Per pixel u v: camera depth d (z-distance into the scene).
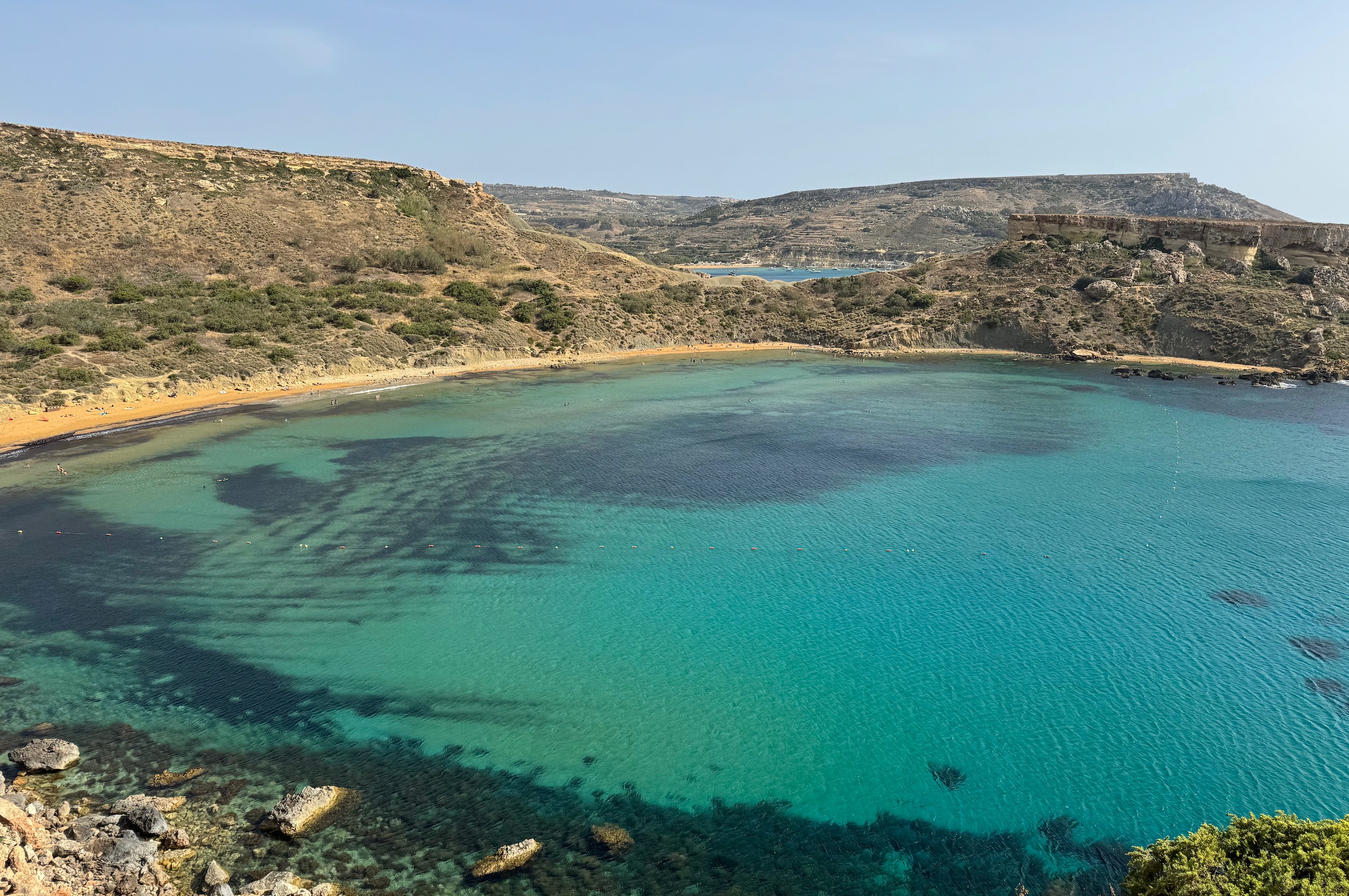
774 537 44.31
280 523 46.00
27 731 26.94
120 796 23.95
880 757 26.34
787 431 67.94
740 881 21.52
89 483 52.22
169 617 35.03
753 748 26.86
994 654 32.41
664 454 60.56
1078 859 22.16
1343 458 58.88
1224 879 17.75
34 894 17.59
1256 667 31.25
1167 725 27.77
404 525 45.81
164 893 20.05
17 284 91.00
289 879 20.59
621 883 21.36
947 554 41.97
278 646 32.84
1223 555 41.62
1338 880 16.78
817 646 33.09
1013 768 25.75
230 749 26.33
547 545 43.25
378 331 98.25
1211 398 81.75
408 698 29.47
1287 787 24.67
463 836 22.86
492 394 83.81
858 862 22.20
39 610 35.38
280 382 83.94
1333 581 38.50
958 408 77.25
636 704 29.17
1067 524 46.06
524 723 28.12
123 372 76.31
